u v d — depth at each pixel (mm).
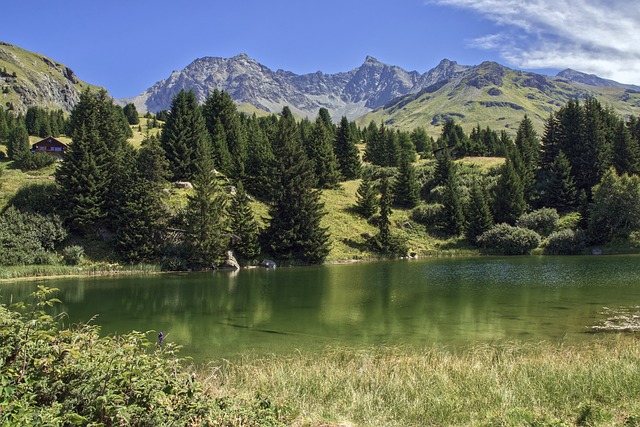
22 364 7512
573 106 99188
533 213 82125
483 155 117938
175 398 8227
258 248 63250
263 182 80500
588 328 22953
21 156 86188
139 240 57406
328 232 74250
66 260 54812
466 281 43312
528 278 44344
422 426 9500
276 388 11992
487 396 11055
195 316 28469
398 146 115250
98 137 64625
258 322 26344
